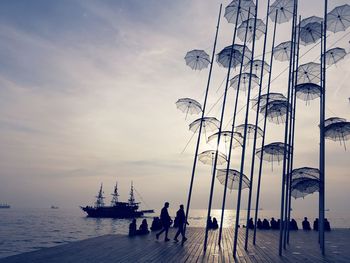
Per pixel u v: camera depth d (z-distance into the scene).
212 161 17.39
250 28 18.30
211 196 15.02
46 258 11.55
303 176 15.34
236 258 12.26
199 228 28.12
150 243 16.41
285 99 17.30
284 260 11.95
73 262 10.70
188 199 16.48
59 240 53.81
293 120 17.73
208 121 17.11
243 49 16.59
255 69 19.09
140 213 142.50
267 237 21.44
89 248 14.37
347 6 16.06
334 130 15.63
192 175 16.69
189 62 18.03
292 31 17.03
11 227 96.38
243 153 14.74
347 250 15.29
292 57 17.55
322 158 15.41
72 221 137.62
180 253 13.02
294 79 18.05
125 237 19.42
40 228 91.56
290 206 17.92
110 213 136.75
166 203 18.20
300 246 16.84
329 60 17.55
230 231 25.83
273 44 18.72
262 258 12.39
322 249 14.16
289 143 16.25
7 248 41.41
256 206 17.83
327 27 16.83
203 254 13.02
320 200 15.08
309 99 17.33
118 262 10.73
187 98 18.06
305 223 29.11
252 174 16.09
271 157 18.22
